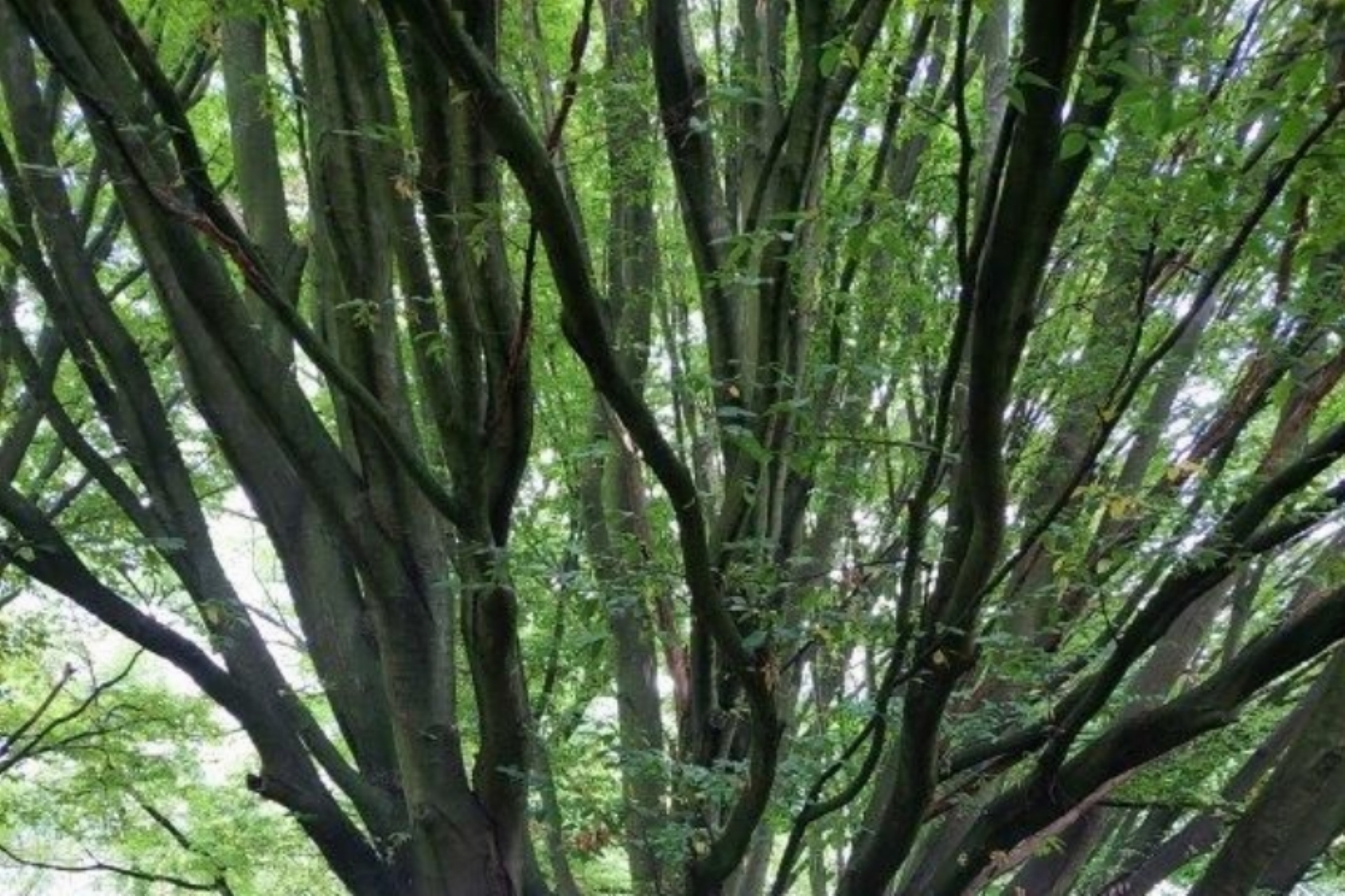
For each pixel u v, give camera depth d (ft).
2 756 23.47
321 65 15.16
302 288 21.67
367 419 13.67
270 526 19.06
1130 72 10.21
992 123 17.63
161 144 14.92
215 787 31.71
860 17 15.14
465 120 12.35
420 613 16.25
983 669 19.30
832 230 15.84
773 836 22.45
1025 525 17.46
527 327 12.82
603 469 20.43
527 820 16.89
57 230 19.56
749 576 15.47
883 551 18.29
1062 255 16.70
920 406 22.21
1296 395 16.12
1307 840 16.48
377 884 18.21
